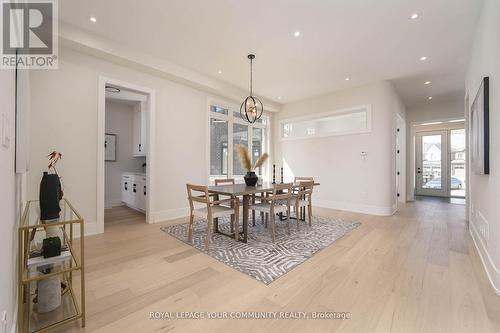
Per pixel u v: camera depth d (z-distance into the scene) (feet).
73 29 9.29
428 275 6.94
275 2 7.88
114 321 4.90
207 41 10.40
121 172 18.52
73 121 10.16
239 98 17.06
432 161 25.76
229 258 8.12
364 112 16.35
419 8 8.18
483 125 7.53
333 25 9.16
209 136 15.87
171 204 13.83
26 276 4.40
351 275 6.95
